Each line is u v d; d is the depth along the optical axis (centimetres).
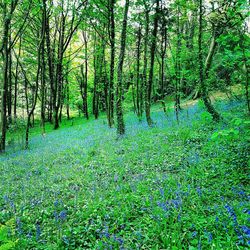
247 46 707
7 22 1841
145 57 2039
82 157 1215
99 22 2780
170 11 1806
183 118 1750
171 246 475
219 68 1847
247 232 423
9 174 1102
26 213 681
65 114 5738
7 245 432
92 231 563
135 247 489
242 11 750
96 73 3812
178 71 1798
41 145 1884
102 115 4172
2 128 1898
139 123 2036
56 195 777
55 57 3875
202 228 510
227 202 589
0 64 3309
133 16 1881
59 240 534
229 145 960
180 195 627
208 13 1245
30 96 4581
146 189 728
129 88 3450
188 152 1002
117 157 1100
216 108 1734
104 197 712
